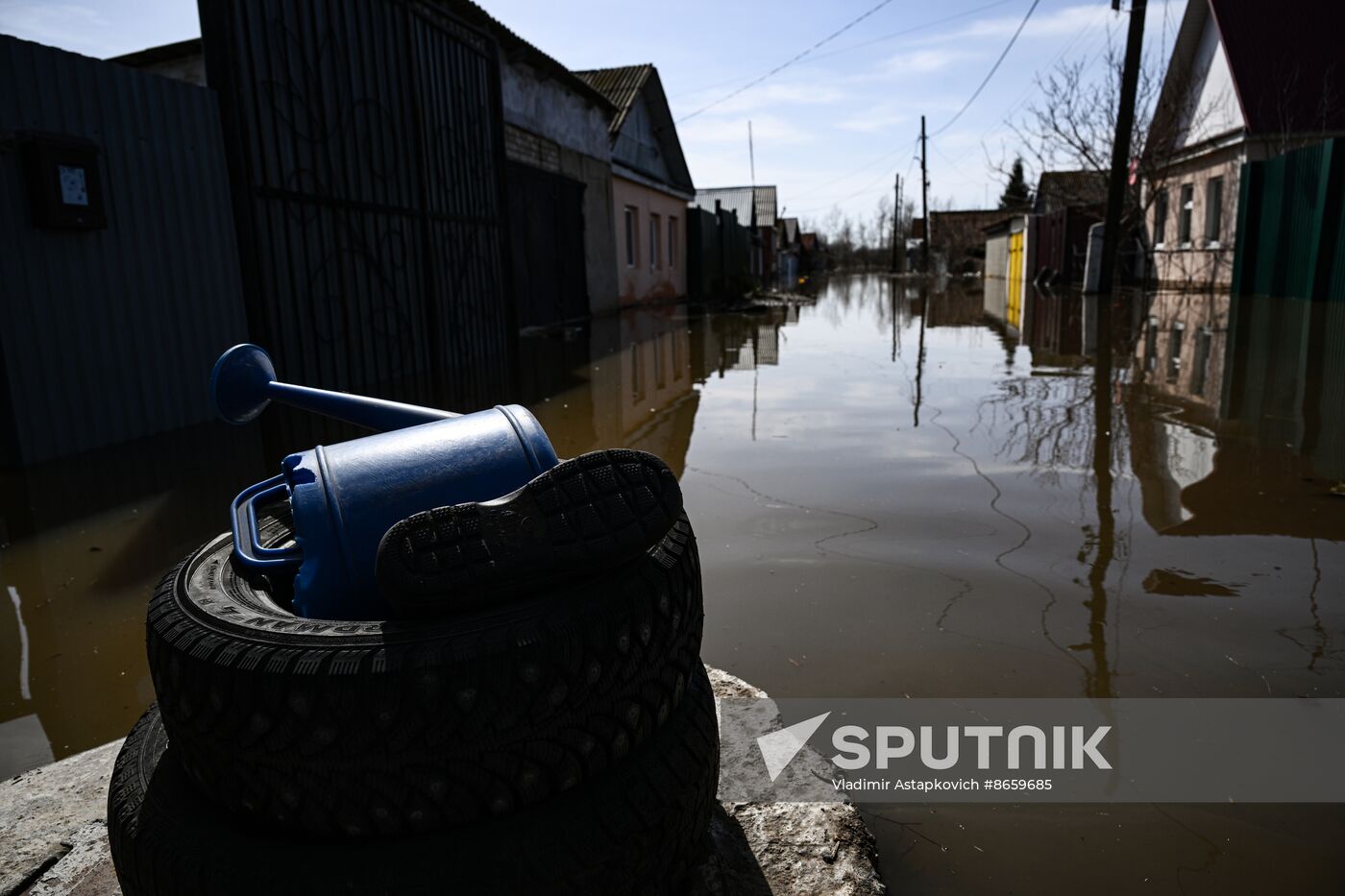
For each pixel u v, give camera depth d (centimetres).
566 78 1219
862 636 237
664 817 122
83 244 443
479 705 108
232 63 516
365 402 181
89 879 146
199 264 511
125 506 361
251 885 109
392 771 108
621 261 1650
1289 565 281
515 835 112
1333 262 1137
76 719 207
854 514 342
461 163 823
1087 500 354
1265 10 1564
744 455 445
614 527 117
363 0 651
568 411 575
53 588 280
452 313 805
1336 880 146
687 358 877
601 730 117
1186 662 219
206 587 131
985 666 219
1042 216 2381
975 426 507
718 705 197
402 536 111
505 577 112
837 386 677
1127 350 851
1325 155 1130
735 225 2675
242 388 192
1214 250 1602
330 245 616
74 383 443
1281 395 574
